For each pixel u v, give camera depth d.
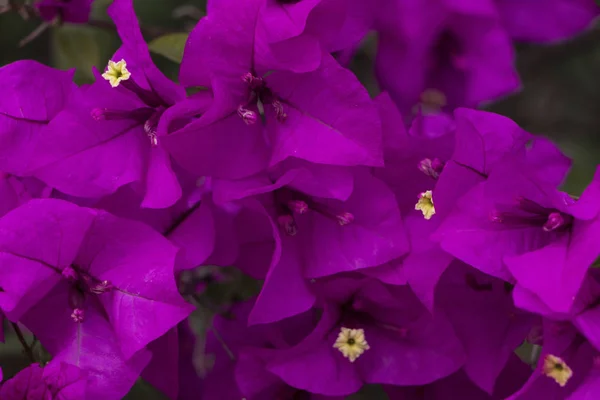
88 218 0.47
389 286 0.49
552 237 0.47
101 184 0.48
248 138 0.48
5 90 0.48
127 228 0.47
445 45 0.51
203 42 0.47
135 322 0.47
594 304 0.46
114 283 0.47
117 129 0.48
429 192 0.48
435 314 0.48
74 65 0.55
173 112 0.47
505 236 0.47
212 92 0.48
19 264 0.47
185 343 0.52
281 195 0.48
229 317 0.52
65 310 0.48
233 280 0.52
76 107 0.48
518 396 0.46
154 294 0.47
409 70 0.50
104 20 0.56
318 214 0.48
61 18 0.53
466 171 0.47
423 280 0.48
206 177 0.48
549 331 0.46
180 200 0.48
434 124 0.50
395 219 0.48
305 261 0.48
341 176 0.48
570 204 0.47
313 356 0.48
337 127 0.47
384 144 0.48
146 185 0.48
